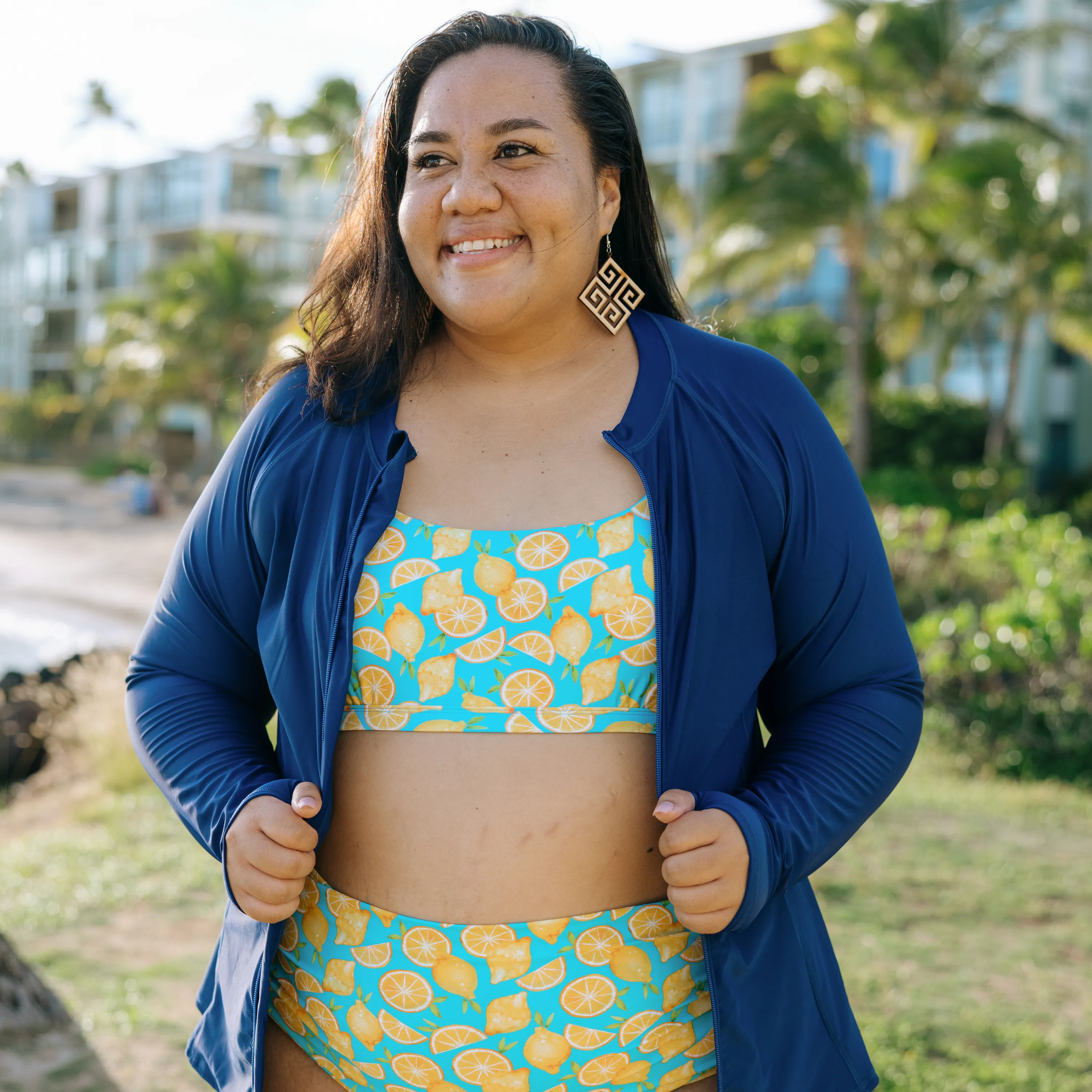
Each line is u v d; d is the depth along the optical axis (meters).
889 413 24.83
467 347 1.50
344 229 1.64
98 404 47.91
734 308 22.09
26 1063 3.59
